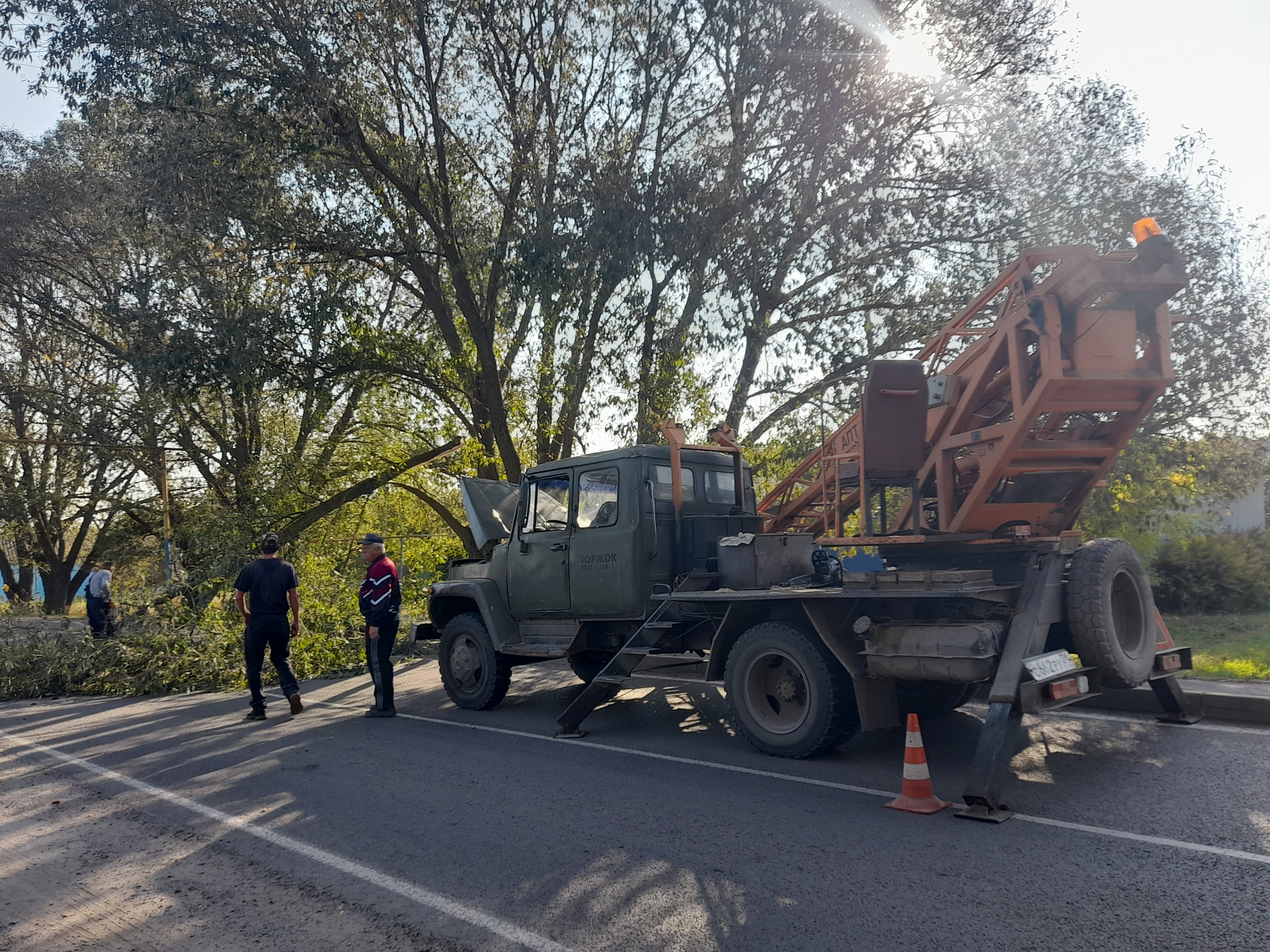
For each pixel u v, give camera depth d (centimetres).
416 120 1719
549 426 1706
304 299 1586
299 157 1568
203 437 2250
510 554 912
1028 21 1481
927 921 357
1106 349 630
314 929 376
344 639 1352
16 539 3206
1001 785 493
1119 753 619
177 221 1558
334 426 1859
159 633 1250
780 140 1530
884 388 702
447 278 1855
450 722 868
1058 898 374
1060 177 1441
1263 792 510
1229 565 1722
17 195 2277
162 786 639
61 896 427
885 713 624
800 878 409
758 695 674
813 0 1423
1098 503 1395
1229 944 326
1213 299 1332
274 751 746
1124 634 633
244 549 1583
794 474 949
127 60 1447
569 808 543
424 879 429
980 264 1533
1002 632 568
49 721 967
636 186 1478
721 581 749
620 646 849
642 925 365
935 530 732
